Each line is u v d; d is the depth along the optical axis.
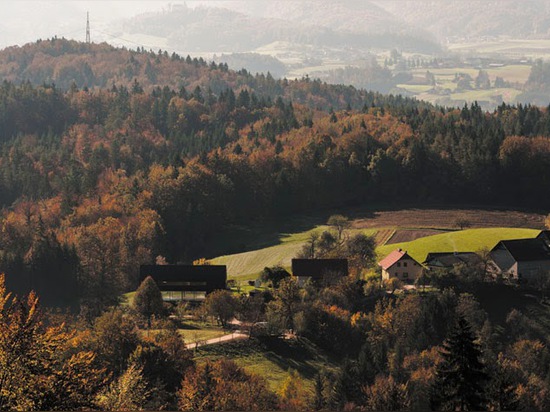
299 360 163.62
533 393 138.38
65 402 50.41
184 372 129.00
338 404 131.75
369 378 144.75
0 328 51.16
